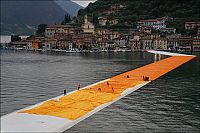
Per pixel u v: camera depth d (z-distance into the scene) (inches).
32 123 2677.2
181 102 3543.3
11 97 3954.2
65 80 5521.7
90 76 6018.7
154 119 2851.9
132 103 3462.1
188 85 4731.8
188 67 7470.5
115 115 2965.1
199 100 3654.0
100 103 3435.0
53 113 2989.7
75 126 2632.9
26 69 7381.9
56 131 2507.4
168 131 2529.5
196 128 2610.7
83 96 3806.6
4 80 5482.3
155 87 4542.3
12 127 2561.5
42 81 5393.7
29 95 4106.8
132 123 2726.4
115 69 7170.3
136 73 6348.4
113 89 4315.9
